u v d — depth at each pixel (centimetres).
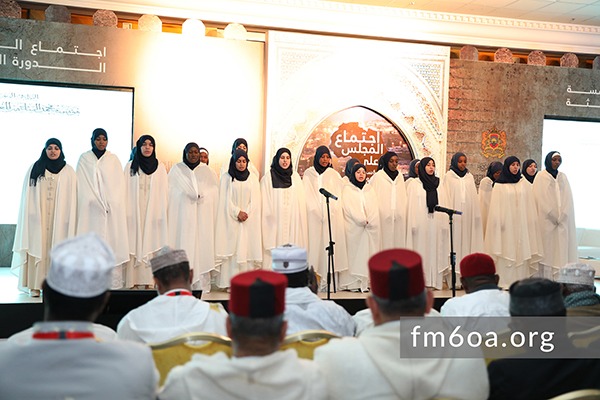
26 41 736
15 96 752
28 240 518
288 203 605
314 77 822
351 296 580
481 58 945
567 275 263
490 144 894
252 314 145
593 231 929
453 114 883
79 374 142
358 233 612
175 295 236
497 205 669
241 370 145
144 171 562
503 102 898
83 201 532
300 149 821
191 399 147
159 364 194
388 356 158
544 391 176
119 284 543
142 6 788
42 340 143
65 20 755
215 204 591
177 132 784
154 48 774
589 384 177
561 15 892
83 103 769
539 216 681
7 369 142
